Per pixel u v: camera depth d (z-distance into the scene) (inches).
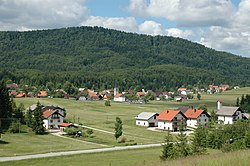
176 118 4648.1
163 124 4685.0
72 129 3914.9
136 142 3457.2
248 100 6574.8
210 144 2859.3
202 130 3011.8
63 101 7470.5
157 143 3403.1
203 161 994.7
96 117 5531.5
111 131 4232.3
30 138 3558.1
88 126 4598.9
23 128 4001.0
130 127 4726.9
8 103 4266.7
